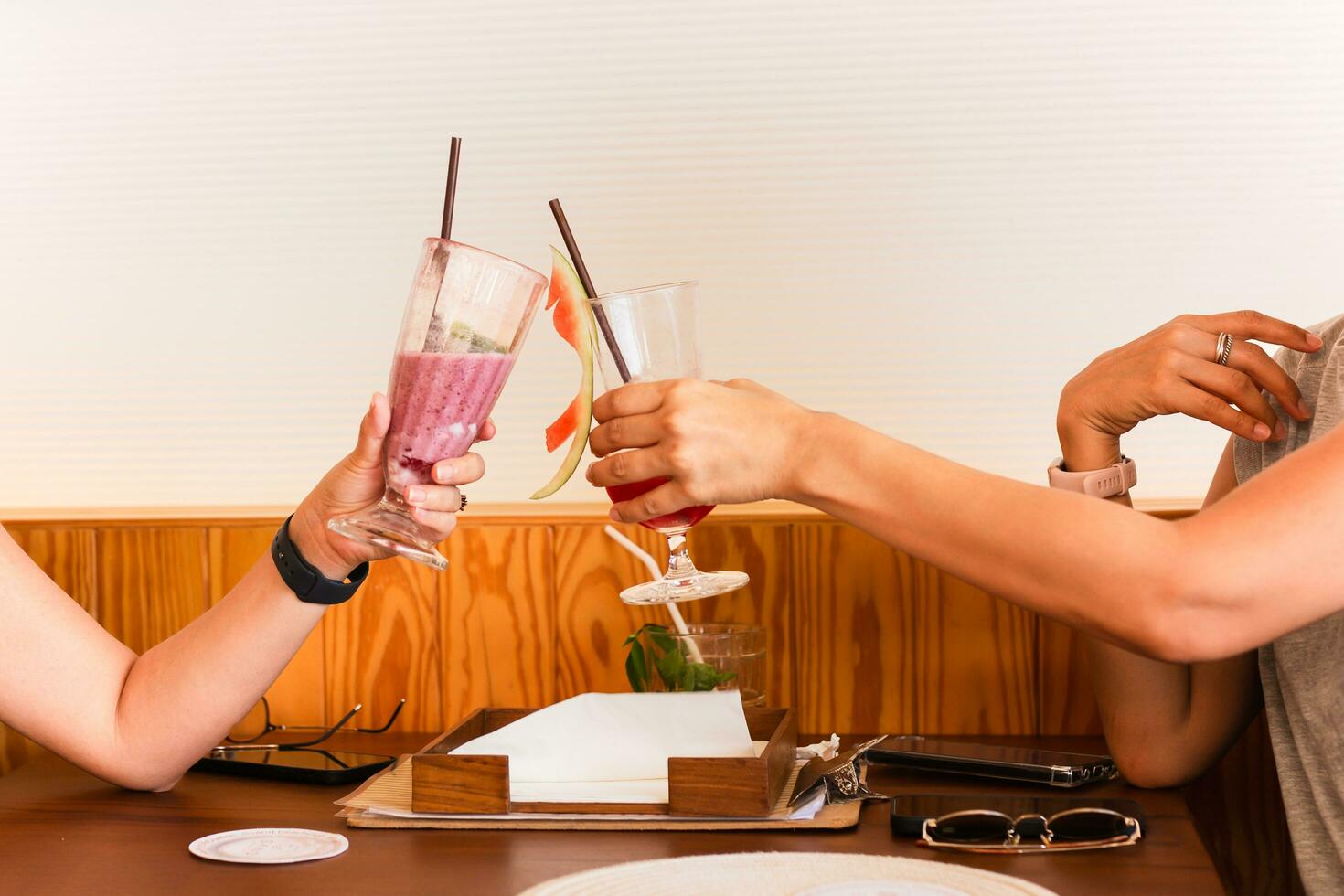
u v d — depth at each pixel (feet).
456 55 5.92
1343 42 5.52
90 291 6.08
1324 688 3.42
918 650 5.00
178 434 6.07
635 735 3.81
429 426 3.47
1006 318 5.72
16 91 6.10
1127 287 5.66
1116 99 5.64
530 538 5.20
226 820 3.77
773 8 5.78
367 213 5.97
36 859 3.39
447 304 3.40
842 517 3.08
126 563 5.42
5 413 6.15
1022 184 5.69
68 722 3.94
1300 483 2.68
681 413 3.13
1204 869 3.11
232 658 3.96
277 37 5.98
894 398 5.79
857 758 4.11
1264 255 5.61
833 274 5.80
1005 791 3.95
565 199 5.92
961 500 2.89
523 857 3.30
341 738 5.11
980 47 5.69
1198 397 3.81
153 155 6.03
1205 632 2.68
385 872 3.20
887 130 5.74
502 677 5.23
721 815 3.51
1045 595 2.81
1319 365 3.87
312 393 6.01
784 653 5.08
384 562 5.27
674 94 5.84
